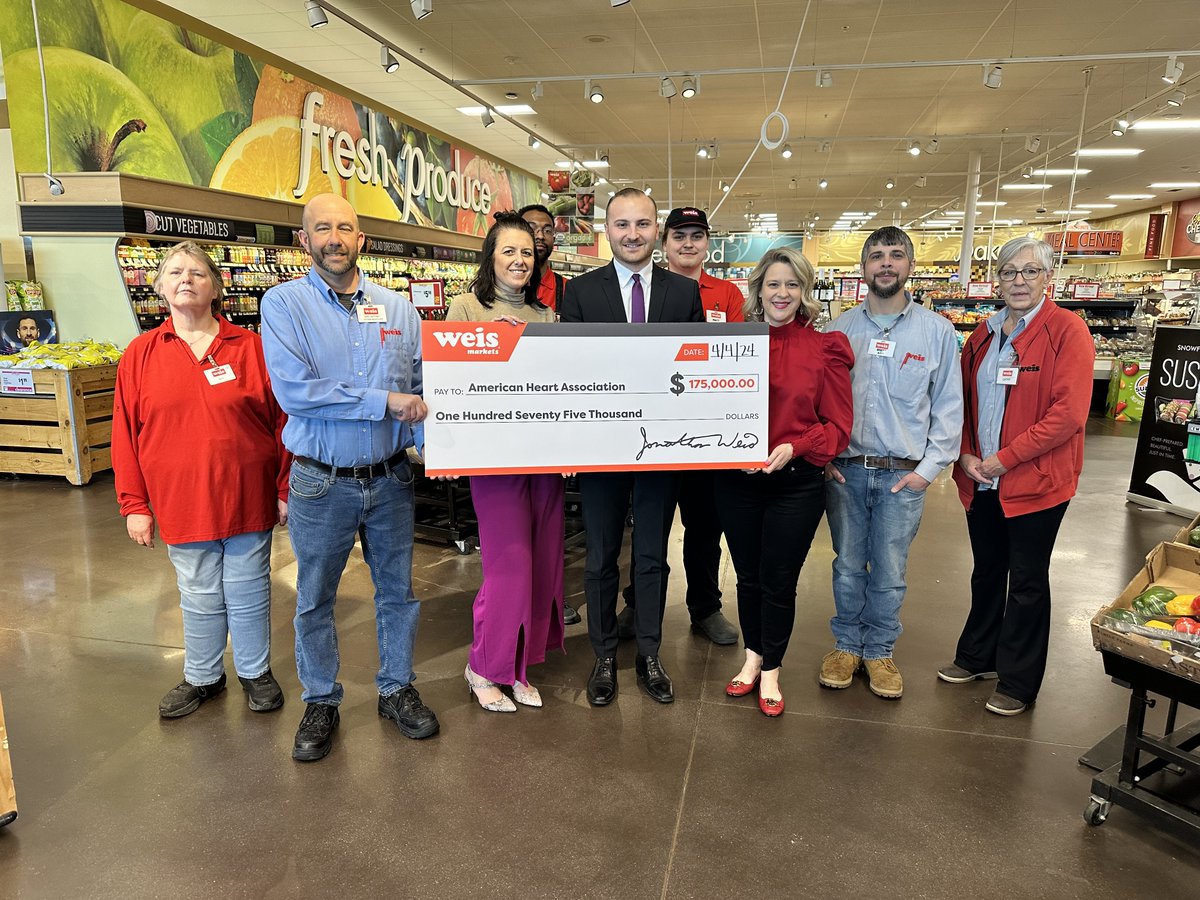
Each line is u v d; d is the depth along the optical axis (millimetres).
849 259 30234
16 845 1867
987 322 2543
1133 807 1904
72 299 6293
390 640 2402
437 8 7527
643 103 11352
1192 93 10508
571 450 2283
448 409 2223
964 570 3955
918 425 2480
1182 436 5098
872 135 13289
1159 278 17531
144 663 2834
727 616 3361
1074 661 2918
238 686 2678
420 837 1896
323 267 2102
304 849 1854
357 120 10625
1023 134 12953
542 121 12500
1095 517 5090
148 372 2291
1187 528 2232
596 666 2600
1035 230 27859
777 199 22141
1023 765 2217
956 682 2719
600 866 1797
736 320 3348
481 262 2467
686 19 7805
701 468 2318
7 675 2736
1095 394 9930
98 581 3660
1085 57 7996
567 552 4148
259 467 2420
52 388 5434
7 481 5730
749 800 2045
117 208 6059
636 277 2434
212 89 7953
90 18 6617
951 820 1971
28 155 6270
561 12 7637
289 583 3678
